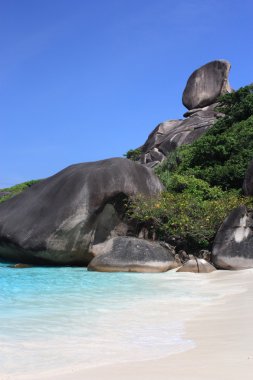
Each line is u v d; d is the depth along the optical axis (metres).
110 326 5.33
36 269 11.73
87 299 7.26
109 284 8.98
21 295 7.64
